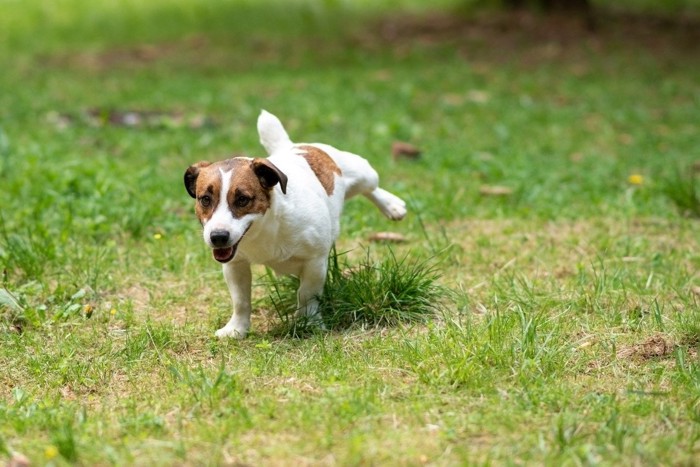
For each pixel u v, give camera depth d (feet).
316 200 28.73
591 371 26.37
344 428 22.79
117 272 35.45
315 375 26.16
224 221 25.98
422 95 73.10
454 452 21.70
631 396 24.43
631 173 51.21
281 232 27.96
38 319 30.78
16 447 22.12
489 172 49.98
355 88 74.95
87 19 109.91
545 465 20.90
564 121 64.64
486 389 24.75
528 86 75.31
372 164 51.47
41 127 60.95
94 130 60.13
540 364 26.13
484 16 99.81
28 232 37.58
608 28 96.17
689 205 43.14
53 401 25.23
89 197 42.78
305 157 30.22
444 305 31.40
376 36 96.63
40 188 43.96
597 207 44.29
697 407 23.71
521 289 32.86
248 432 22.71
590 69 81.76
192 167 27.32
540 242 38.88
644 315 30.40
